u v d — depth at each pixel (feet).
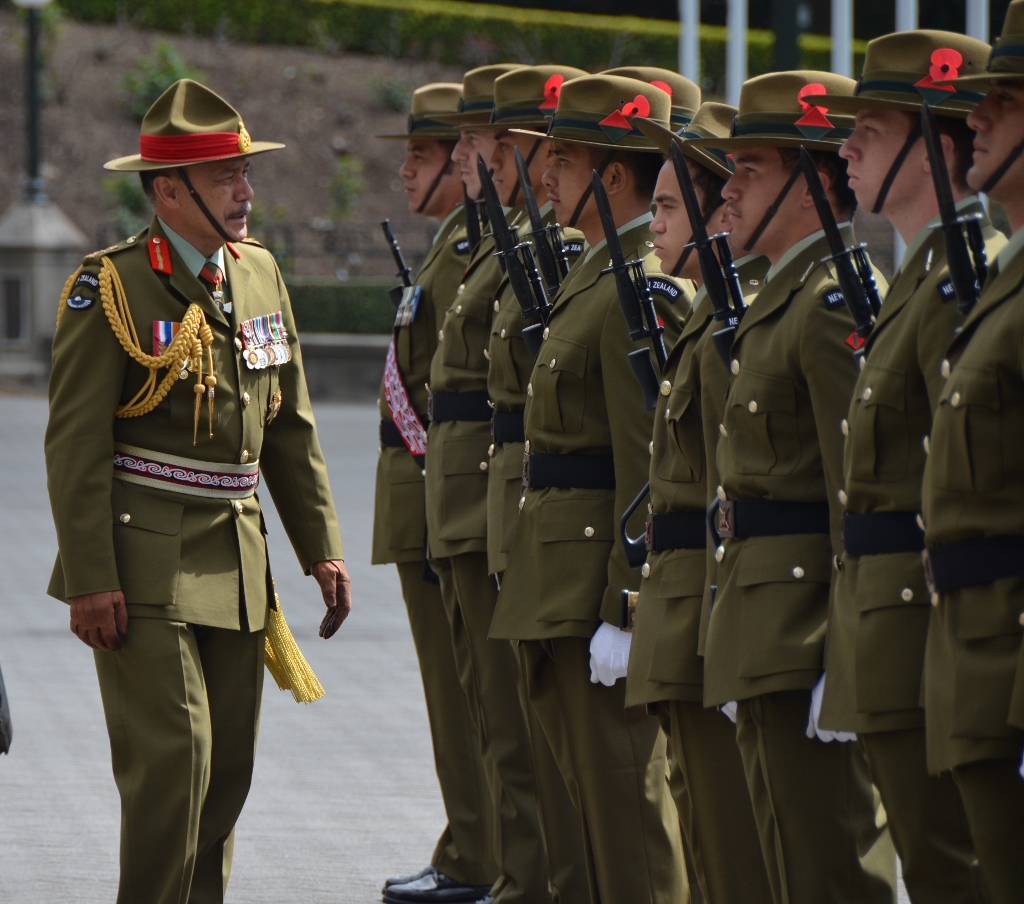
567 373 43.39
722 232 39.32
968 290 30.19
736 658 35.65
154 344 43.68
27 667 83.41
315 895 52.49
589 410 43.45
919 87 32.53
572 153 44.45
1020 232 29.60
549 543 43.70
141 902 42.80
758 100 36.99
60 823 59.26
